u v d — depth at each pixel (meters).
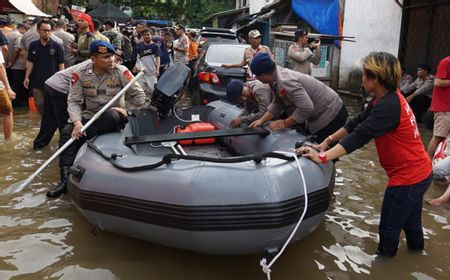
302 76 4.20
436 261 3.65
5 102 6.38
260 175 3.17
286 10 17.78
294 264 3.56
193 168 3.26
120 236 3.93
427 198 4.98
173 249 3.74
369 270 3.49
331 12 13.88
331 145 4.34
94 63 4.56
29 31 9.00
